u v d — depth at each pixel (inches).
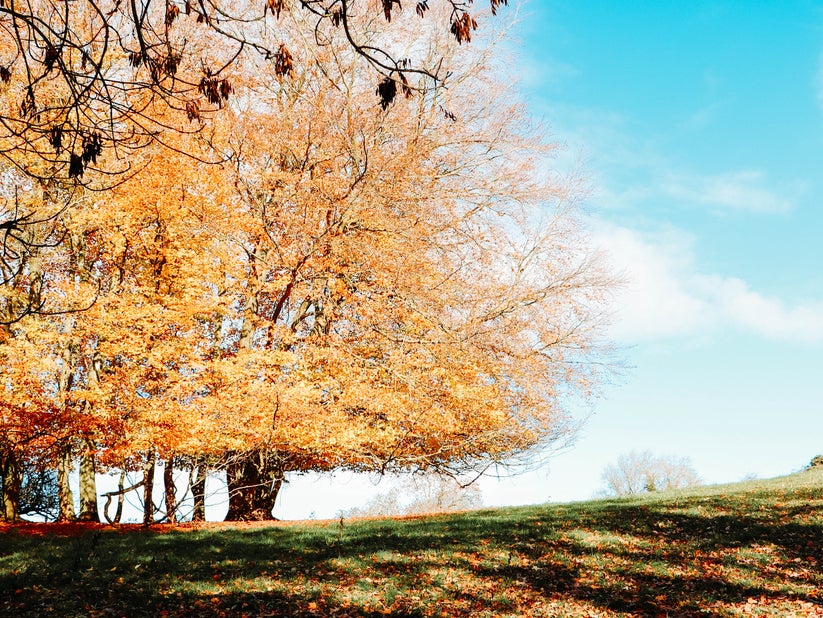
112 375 569.6
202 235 640.4
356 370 651.5
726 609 311.7
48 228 548.7
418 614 314.3
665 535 463.8
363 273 687.7
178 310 593.6
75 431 534.3
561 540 459.2
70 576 360.8
